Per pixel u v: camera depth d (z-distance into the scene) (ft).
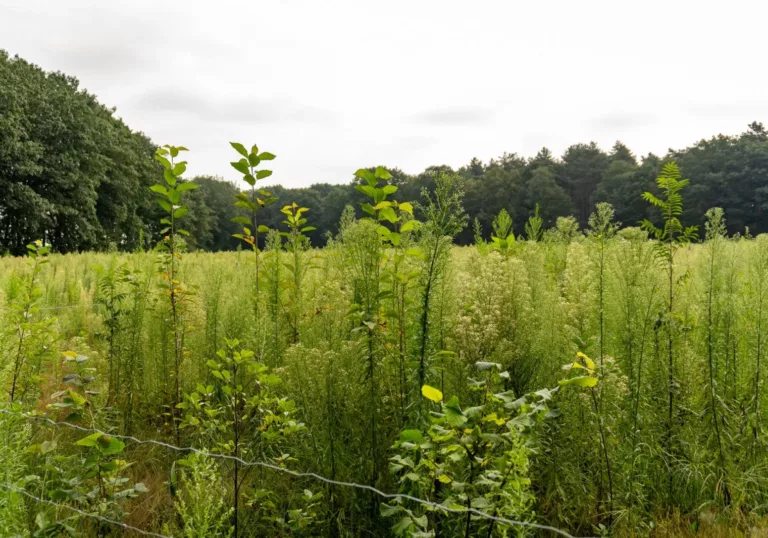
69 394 9.88
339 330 12.83
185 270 21.12
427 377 10.68
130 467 12.98
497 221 20.42
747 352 12.59
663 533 9.80
